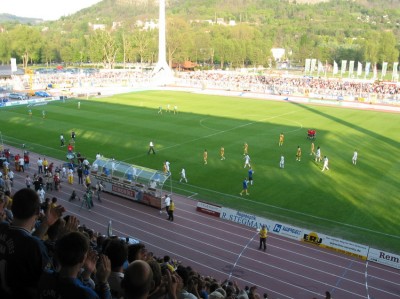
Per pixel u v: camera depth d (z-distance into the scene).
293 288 26.64
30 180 45.28
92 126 73.44
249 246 32.25
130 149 59.12
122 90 122.62
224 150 58.72
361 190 43.66
